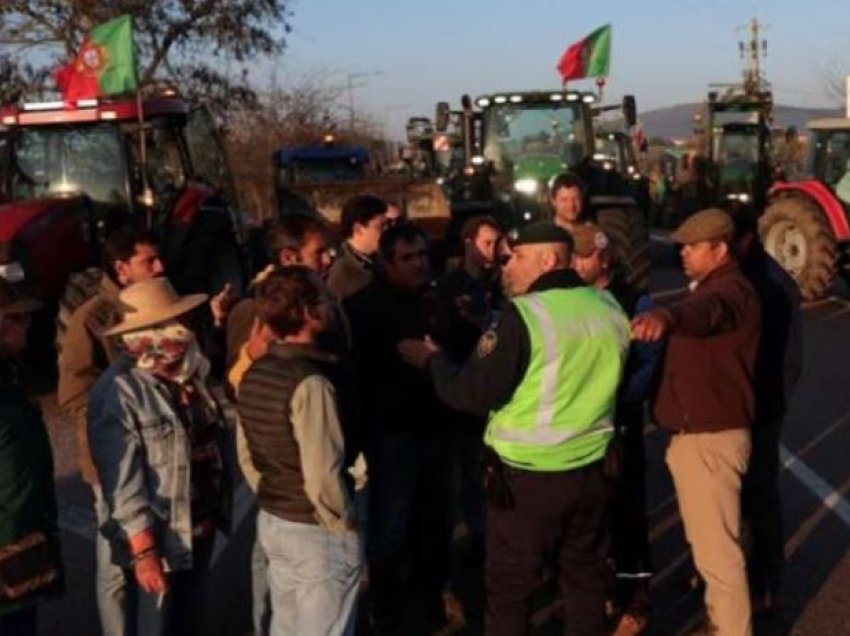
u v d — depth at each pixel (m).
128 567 4.38
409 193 14.73
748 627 4.99
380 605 5.41
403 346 4.76
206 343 5.18
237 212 13.20
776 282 5.49
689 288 5.74
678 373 4.92
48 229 10.72
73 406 4.80
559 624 5.55
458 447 6.04
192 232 11.72
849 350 12.72
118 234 4.86
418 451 5.37
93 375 4.80
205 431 4.50
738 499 5.02
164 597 4.51
